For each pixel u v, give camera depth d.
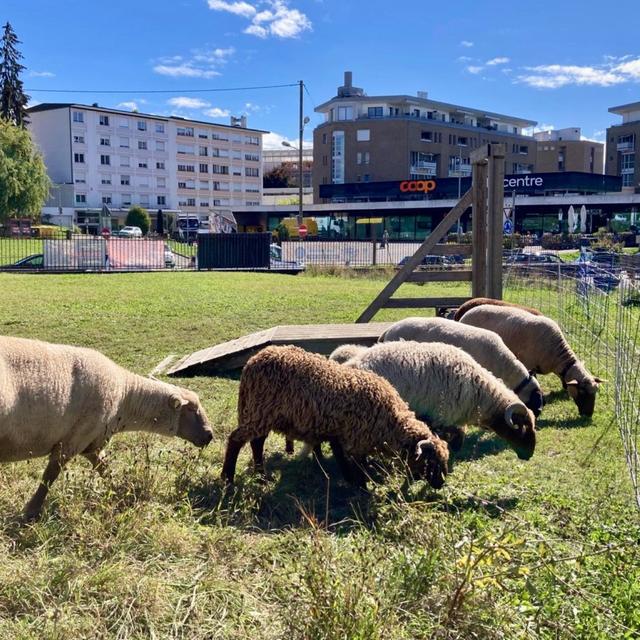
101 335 12.09
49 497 4.68
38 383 4.43
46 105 86.50
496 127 102.81
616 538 4.40
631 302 14.57
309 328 10.27
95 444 4.97
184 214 81.38
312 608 3.22
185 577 3.82
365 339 9.44
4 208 54.97
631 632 3.27
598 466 6.17
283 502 5.25
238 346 9.59
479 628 3.29
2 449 4.40
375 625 3.16
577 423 7.65
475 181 11.56
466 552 3.66
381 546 4.14
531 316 8.78
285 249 34.59
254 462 5.70
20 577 3.65
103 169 88.62
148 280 24.53
